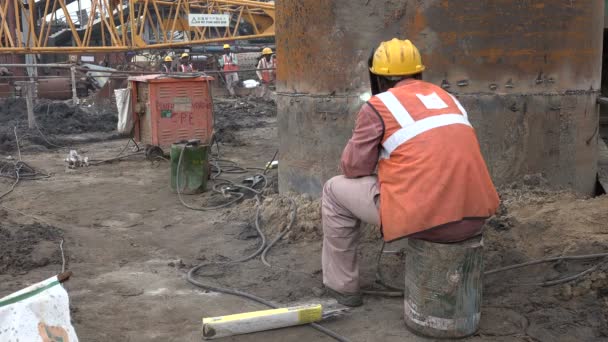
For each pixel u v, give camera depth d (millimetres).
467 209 3320
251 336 3625
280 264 4871
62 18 42031
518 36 5180
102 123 14430
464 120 3477
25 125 13422
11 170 9203
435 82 5242
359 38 5352
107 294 4301
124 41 27438
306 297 4211
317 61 5574
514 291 4051
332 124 5578
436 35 5180
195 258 5137
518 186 5367
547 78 5312
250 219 6090
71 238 5633
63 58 37719
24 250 5125
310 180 5844
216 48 33500
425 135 3346
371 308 3984
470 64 5191
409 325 3611
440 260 3377
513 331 3557
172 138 10016
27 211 6852
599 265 4074
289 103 5953
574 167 5598
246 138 12922
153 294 4309
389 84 3691
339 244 3910
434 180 3275
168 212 6746
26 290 2639
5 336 2521
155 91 9773
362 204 3666
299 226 5469
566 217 4828
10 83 18344
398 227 3344
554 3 5230
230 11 32969
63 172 9289
